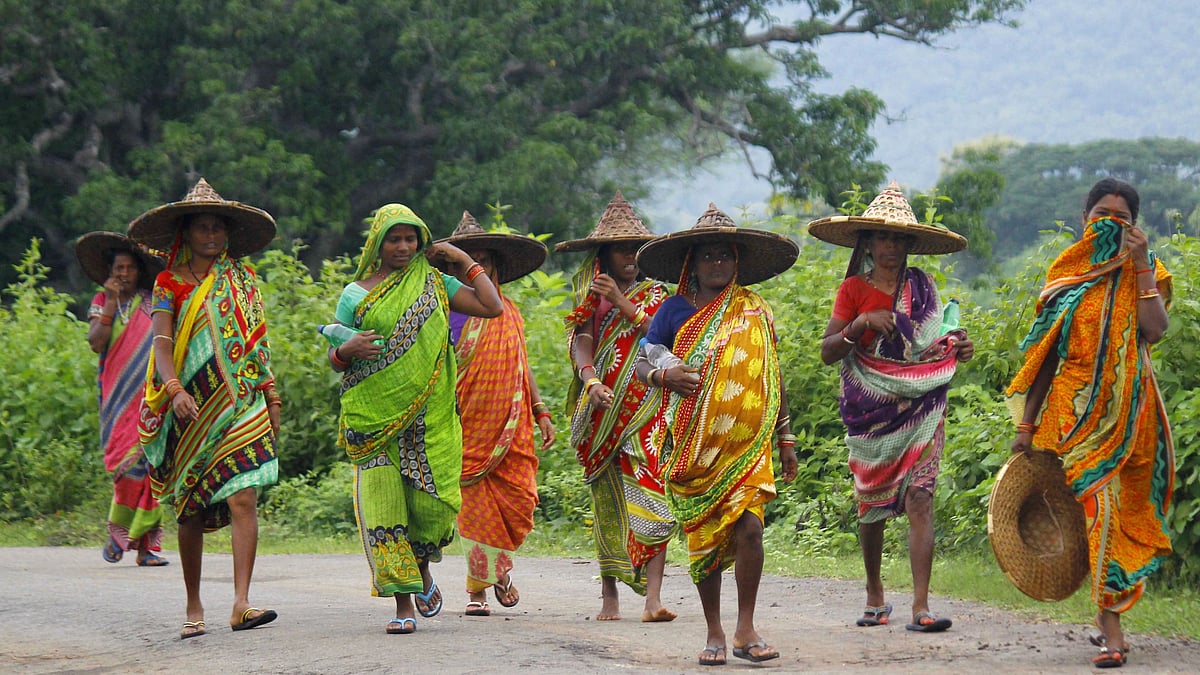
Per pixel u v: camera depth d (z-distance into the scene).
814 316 22.06
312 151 52.78
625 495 13.41
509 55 53.59
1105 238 10.61
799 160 58.59
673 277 12.02
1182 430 14.45
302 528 23.25
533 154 50.25
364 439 11.92
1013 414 11.20
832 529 19.03
